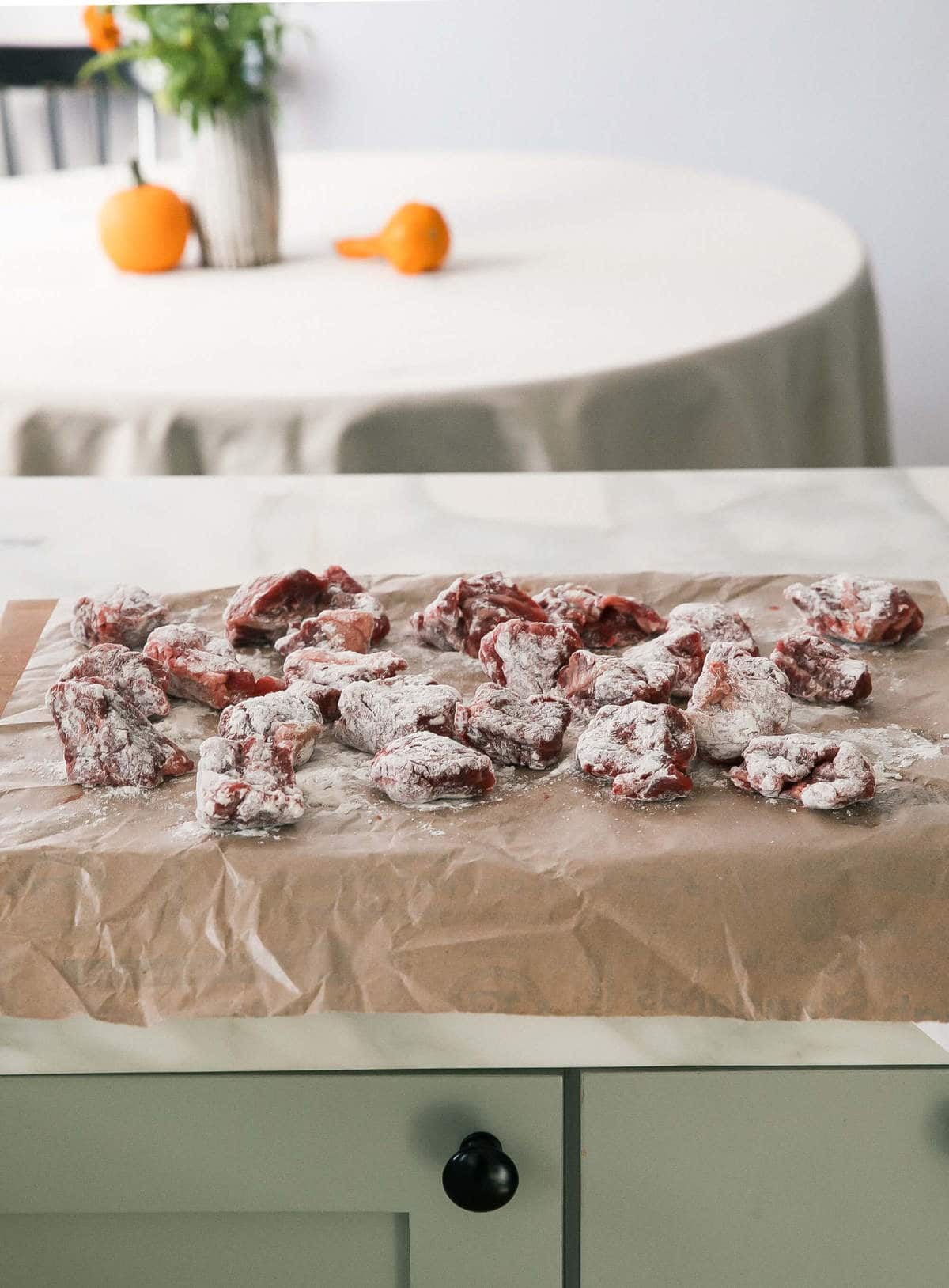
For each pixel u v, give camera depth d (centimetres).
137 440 145
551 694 81
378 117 342
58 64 302
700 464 157
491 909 62
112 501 115
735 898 63
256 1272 70
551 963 61
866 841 66
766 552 104
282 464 145
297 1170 66
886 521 110
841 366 174
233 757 71
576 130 342
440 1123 65
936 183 341
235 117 181
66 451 147
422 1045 63
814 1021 61
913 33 326
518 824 68
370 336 161
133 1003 61
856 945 61
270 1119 65
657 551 105
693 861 64
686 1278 68
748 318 164
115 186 236
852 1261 68
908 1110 64
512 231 208
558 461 147
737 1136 65
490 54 334
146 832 67
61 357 155
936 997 60
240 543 107
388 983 61
